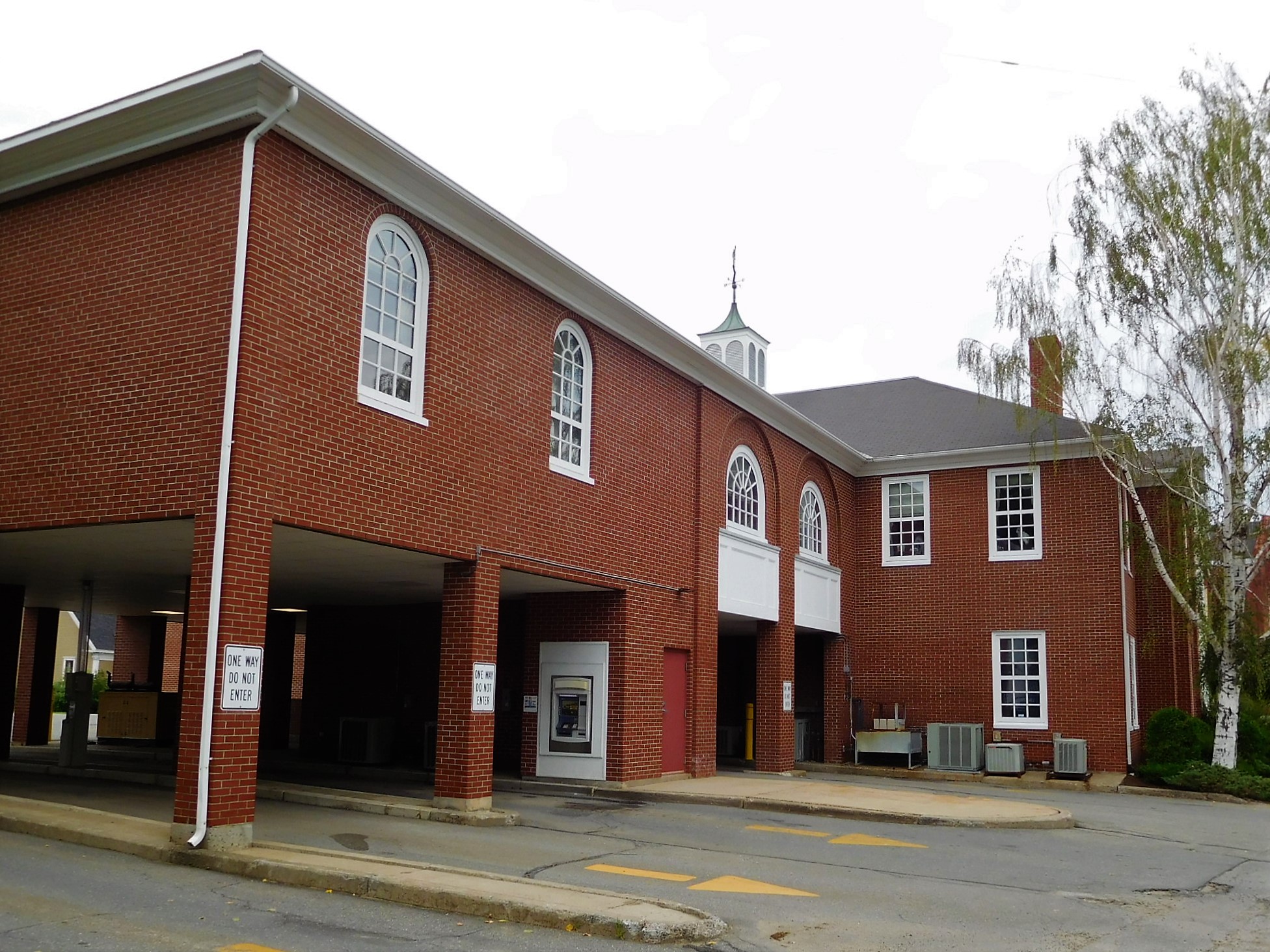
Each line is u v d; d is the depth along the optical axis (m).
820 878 10.83
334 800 14.33
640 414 18.66
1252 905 10.45
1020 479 26.64
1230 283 22.17
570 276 16.11
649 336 18.53
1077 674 25.14
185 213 11.47
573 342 17.11
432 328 13.65
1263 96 22.66
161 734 26.78
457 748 13.88
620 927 7.96
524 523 15.27
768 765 23.00
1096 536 25.41
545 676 18.39
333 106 11.56
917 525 27.78
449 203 13.69
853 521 28.30
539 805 15.66
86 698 18.78
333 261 12.13
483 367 14.59
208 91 11.08
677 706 19.55
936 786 22.09
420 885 8.86
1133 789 21.45
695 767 19.67
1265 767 22.70
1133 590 27.55
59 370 12.11
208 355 10.97
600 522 17.20
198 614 10.50
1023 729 25.53
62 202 12.48
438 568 15.23
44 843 10.73
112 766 20.11
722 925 8.32
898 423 29.52
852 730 27.06
